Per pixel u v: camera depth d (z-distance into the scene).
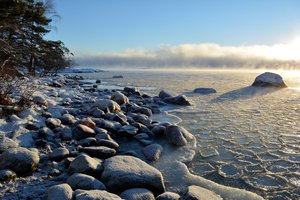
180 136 7.46
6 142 5.93
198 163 6.33
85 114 10.15
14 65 18.48
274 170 5.98
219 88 22.73
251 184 5.34
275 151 7.13
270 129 9.27
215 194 4.70
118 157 5.24
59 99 12.95
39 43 26.09
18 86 10.15
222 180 5.51
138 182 4.58
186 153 6.82
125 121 9.22
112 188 4.53
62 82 25.19
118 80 34.81
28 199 4.33
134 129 8.11
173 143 7.40
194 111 12.44
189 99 16.36
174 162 6.25
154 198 4.39
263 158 6.65
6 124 7.31
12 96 9.81
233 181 5.47
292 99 16.38
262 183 5.39
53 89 16.52
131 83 29.39
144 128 8.38
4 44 15.52
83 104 12.43
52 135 7.16
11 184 4.73
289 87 23.88
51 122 7.87
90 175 4.88
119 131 7.98
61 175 5.15
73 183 4.50
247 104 14.52
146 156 6.46
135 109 11.70
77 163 5.10
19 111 8.44
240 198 4.74
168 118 10.96
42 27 24.16
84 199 3.74
